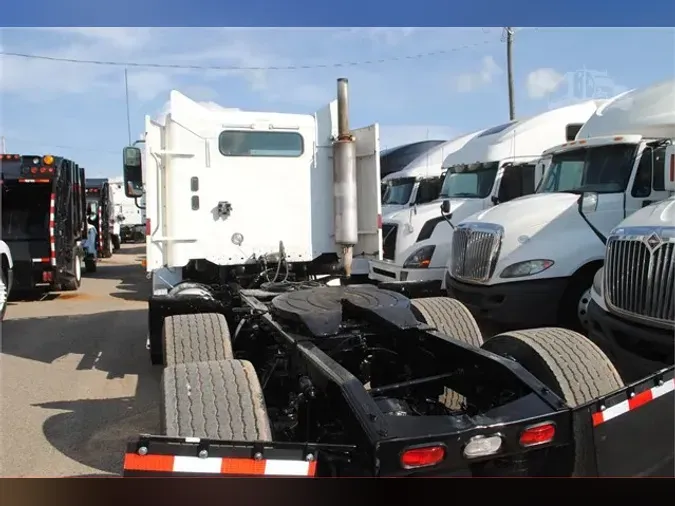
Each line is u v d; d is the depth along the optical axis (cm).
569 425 281
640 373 489
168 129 652
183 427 272
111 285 1466
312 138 706
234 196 679
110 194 2603
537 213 712
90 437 466
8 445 450
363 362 402
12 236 1196
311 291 465
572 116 1055
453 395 416
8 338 830
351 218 688
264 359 477
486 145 1078
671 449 298
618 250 497
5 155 1153
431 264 898
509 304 689
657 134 730
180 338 414
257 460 243
